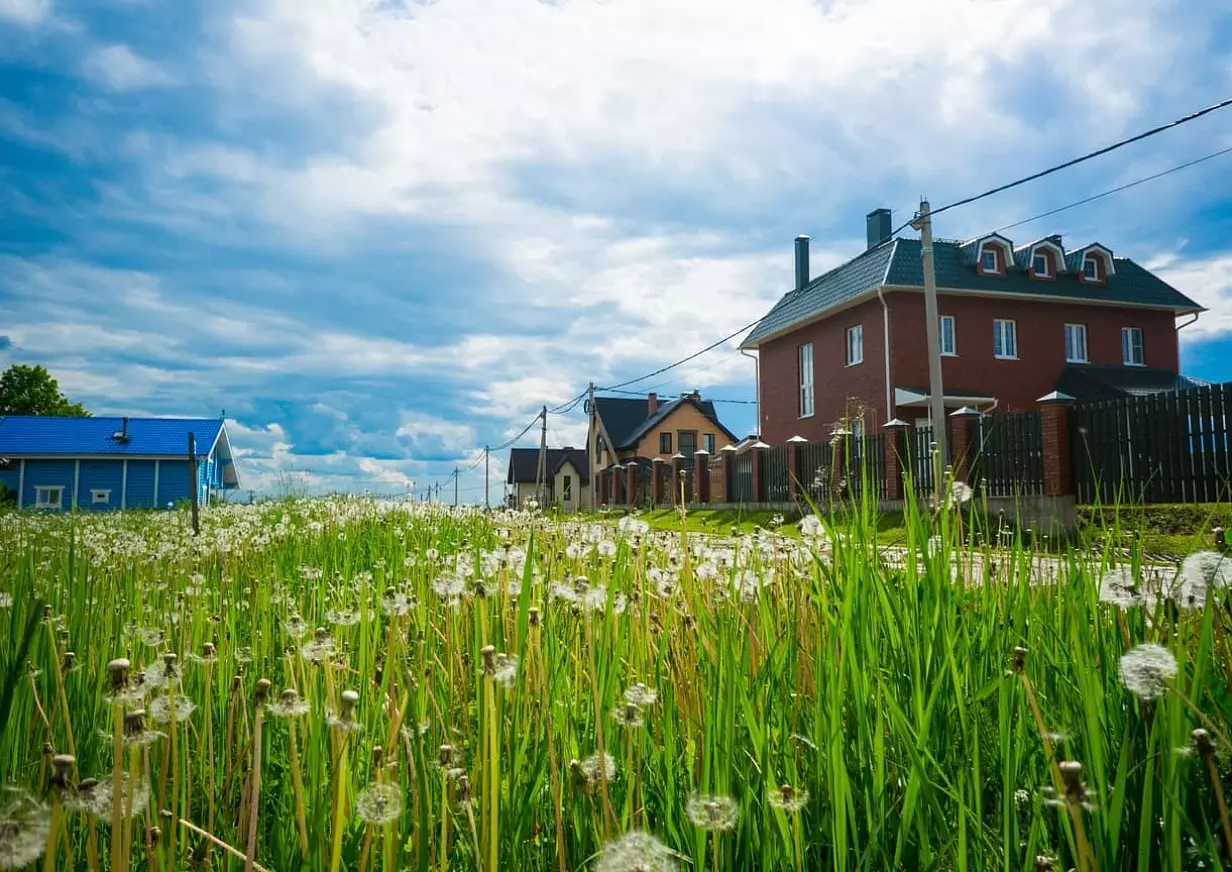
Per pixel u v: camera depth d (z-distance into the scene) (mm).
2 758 1938
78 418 49594
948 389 33688
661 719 2225
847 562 2508
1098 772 1592
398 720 1827
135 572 4719
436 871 1709
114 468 47188
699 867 1566
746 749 1961
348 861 1807
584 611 2311
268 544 7480
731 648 1985
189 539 7590
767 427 42250
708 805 1357
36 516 14047
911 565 2490
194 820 2180
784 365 41031
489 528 8172
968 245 35188
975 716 1872
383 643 3068
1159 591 1906
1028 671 2250
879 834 1759
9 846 993
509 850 1728
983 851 1677
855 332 36031
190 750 2445
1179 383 35812
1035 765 1923
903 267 34094
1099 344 36562
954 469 3055
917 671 2047
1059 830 1688
